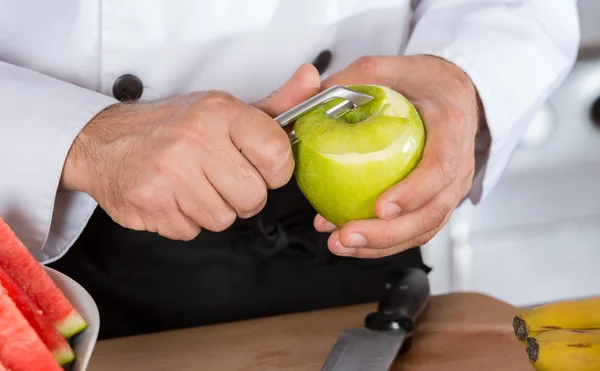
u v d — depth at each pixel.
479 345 0.93
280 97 0.86
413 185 0.82
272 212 1.01
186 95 0.84
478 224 1.42
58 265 1.00
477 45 0.97
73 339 0.79
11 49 0.99
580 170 1.42
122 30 0.97
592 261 1.48
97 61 0.98
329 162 0.82
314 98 0.83
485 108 0.95
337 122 0.83
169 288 1.01
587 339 0.78
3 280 0.77
